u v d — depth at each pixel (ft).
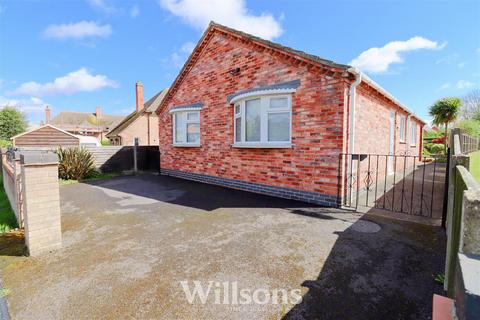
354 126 18.61
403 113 35.81
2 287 8.41
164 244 11.69
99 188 26.76
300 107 19.39
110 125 142.61
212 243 11.69
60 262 10.12
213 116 27.48
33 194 10.77
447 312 4.91
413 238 11.82
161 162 36.96
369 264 9.50
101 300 7.68
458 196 6.26
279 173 21.06
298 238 12.07
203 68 28.53
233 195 22.00
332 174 17.78
